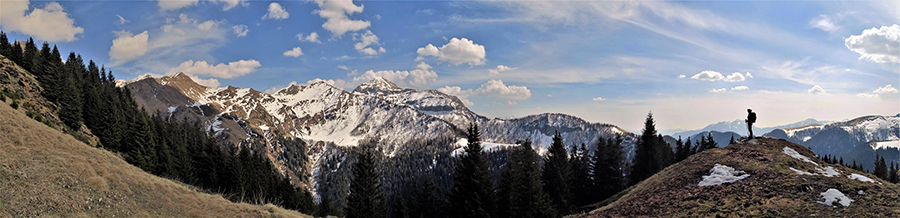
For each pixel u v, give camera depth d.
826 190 27.25
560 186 64.56
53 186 26.17
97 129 73.06
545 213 52.44
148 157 74.38
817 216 23.70
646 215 31.14
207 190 44.59
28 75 67.31
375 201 60.84
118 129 75.94
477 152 54.94
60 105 67.50
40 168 27.80
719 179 35.56
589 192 68.25
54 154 31.56
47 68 72.19
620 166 76.62
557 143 71.94
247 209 34.97
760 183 31.59
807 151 45.72
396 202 65.25
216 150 86.75
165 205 31.19
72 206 25.14
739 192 30.59
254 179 87.69
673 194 34.94
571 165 72.69
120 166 37.41
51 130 39.38
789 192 28.42
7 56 74.69
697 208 29.42
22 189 24.17
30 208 22.86
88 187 28.14
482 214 51.16
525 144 68.94
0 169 25.05
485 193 52.88
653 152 78.00
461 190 55.28
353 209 59.31
